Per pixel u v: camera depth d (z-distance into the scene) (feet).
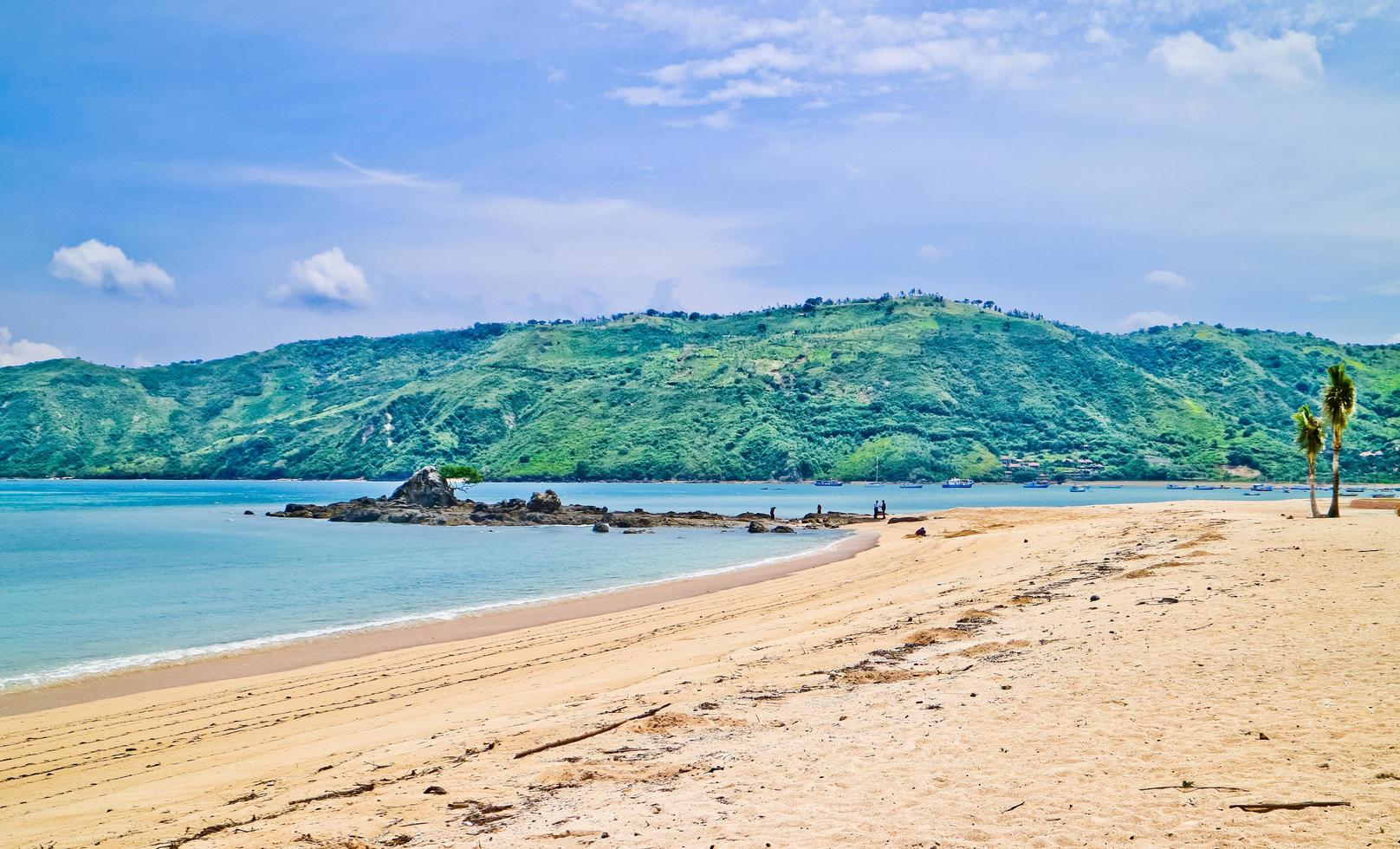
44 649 84.94
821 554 173.99
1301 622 54.24
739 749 39.42
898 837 27.43
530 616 102.06
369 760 43.39
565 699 55.98
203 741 53.21
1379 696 37.32
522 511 312.29
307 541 232.73
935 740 37.63
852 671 54.95
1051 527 186.29
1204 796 28.45
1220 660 46.39
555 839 29.50
